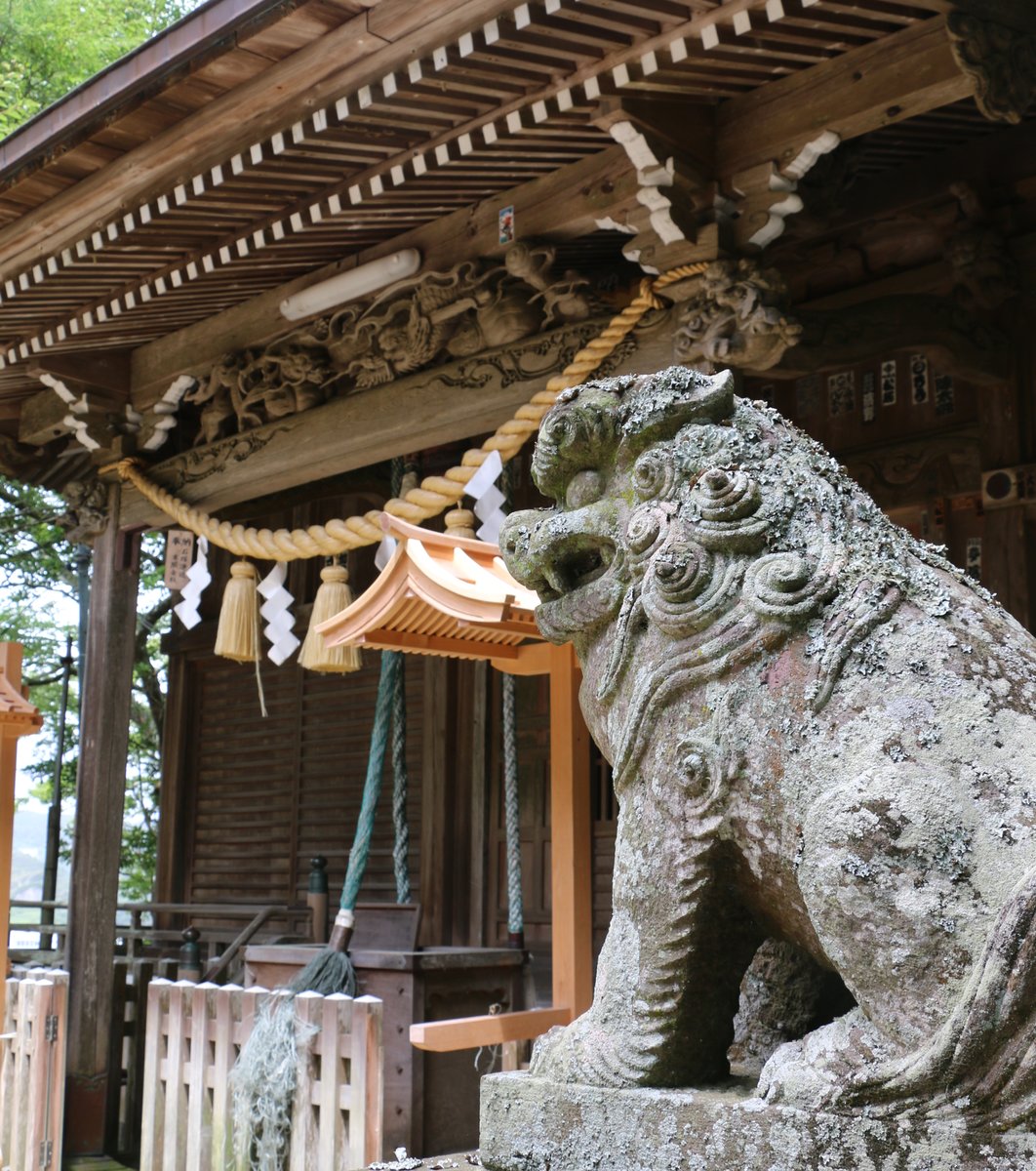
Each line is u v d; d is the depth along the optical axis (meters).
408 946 5.83
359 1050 3.88
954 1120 1.57
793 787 1.80
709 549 1.96
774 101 4.46
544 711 7.79
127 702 7.61
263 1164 4.12
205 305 6.86
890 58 4.13
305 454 6.46
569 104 4.46
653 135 4.44
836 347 4.97
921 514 5.93
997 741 1.71
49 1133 5.07
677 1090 1.91
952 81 3.96
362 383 6.28
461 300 5.64
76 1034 7.10
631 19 4.00
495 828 7.89
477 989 5.39
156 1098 4.74
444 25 4.23
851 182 5.14
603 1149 1.91
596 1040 2.00
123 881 15.52
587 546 2.20
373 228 5.84
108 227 5.62
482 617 3.36
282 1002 4.23
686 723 1.94
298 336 6.56
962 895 1.63
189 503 7.14
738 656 1.89
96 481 7.72
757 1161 1.72
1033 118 5.43
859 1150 1.63
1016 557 5.39
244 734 9.78
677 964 1.93
